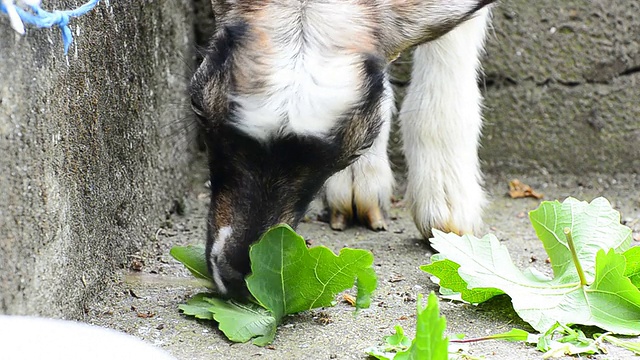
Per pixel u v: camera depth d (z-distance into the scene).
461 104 6.11
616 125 8.19
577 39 8.14
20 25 3.45
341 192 6.59
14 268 3.87
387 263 5.89
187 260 4.82
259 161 4.26
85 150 4.87
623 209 7.50
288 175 4.31
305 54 4.20
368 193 6.60
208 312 4.77
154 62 6.46
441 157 6.09
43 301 4.18
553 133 8.19
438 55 6.04
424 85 6.13
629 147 8.16
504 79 8.19
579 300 4.72
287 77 4.12
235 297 4.70
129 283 5.40
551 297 4.76
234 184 4.39
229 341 4.56
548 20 8.11
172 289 5.32
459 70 6.08
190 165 7.69
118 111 5.55
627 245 5.09
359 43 4.35
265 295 4.54
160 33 6.64
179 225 6.80
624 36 8.12
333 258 4.52
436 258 5.16
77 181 4.73
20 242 3.93
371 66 4.34
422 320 3.66
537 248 6.36
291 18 4.29
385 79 4.68
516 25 8.12
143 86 6.16
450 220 6.07
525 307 4.67
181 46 7.34
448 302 5.20
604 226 5.12
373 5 4.52
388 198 6.75
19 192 3.92
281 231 4.41
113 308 4.99
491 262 4.91
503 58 8.16
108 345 3.49
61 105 4.43
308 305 4.72
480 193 6.35
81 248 4.81
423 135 6.11
